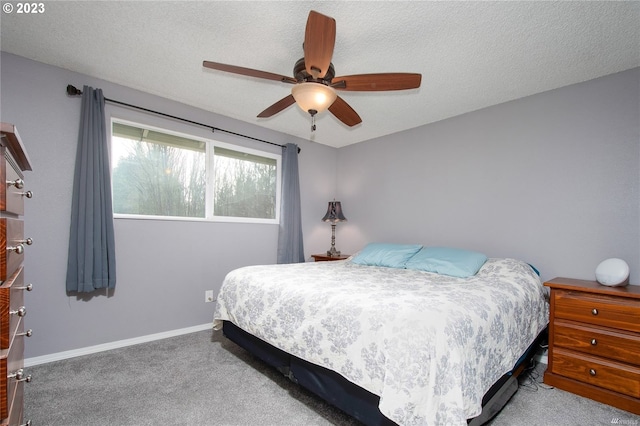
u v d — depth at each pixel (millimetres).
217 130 3090
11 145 913
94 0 1553
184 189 2920
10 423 865
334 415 1558
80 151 2268
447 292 1605
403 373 1094
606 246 2127
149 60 2135
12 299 898
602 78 2186
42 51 2035
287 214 3535
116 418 1509
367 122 3209
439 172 3123
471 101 2662
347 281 1925
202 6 1586
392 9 1556
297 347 1557
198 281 2930
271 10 1598
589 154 2221
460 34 1750
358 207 3965
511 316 1613
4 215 920
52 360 2158
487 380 1310
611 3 1481
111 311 2430
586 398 1766
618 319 1706
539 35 1746
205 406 1624
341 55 1971
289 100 2029
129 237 2539
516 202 2576
